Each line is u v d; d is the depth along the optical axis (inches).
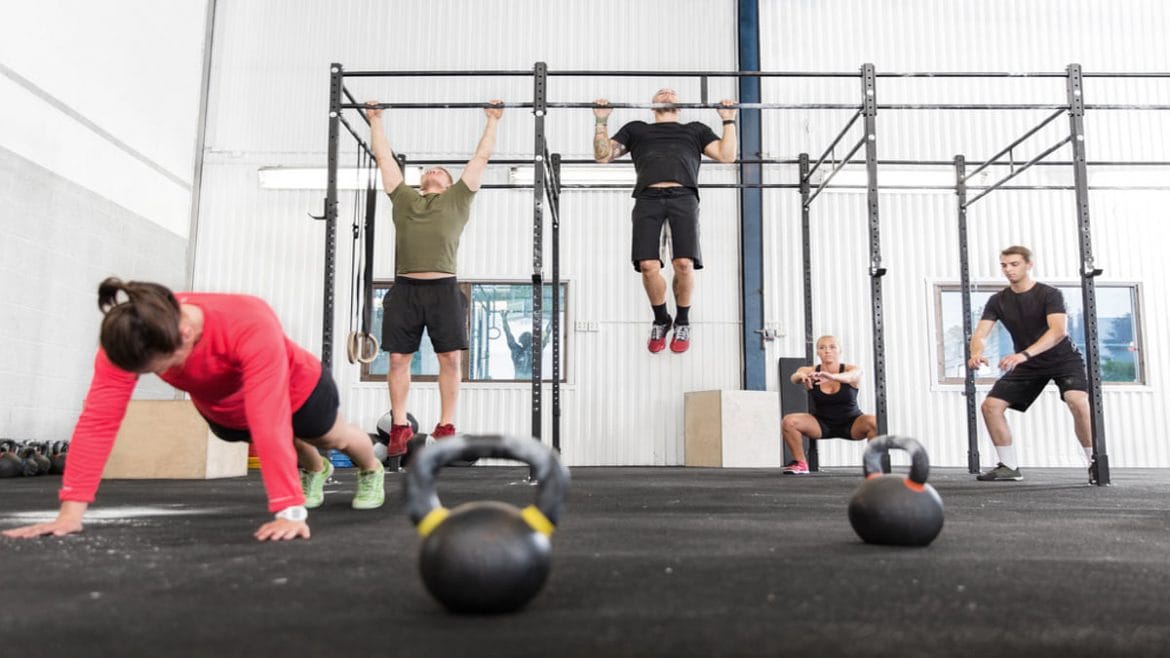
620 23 294.0
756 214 281.4
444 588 38.6
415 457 41.3
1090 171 287.4
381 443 233.8
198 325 60.8
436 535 39.6
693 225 174.7
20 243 200.1
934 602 43.4
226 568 52.9
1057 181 286.7
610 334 278.5
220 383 66.1
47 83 207.8
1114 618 39.9
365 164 273.7
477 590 38.3
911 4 295.1
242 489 130.5
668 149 174.1
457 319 154.3
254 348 63.1
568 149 287.4
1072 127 162.4
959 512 98.0
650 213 174.7
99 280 231.5
